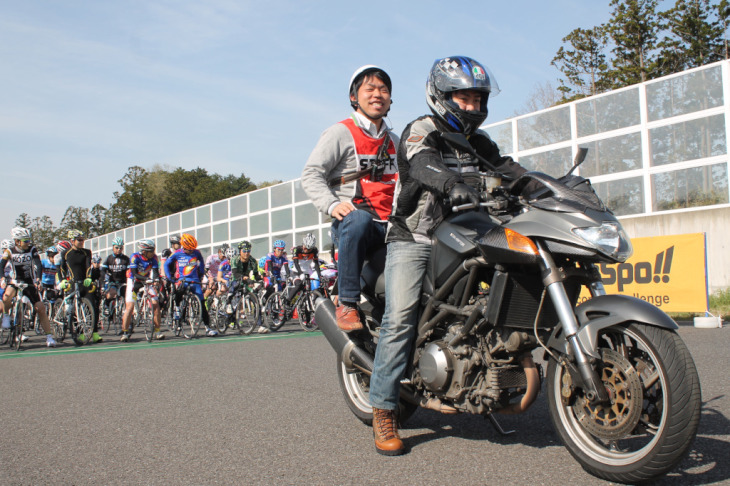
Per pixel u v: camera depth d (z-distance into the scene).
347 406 4.42
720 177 10.53
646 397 2.64
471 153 2.89
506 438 3.45
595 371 2.61
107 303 13.05
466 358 2.99
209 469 3.08
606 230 2.59
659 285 9.33
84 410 4.55
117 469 3.12
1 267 10.04
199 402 4.71
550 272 2.69
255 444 3.50
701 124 10.76
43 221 96.12
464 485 2.72
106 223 87.56
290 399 4.72
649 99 11.38
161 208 81.69
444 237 3.06
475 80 3.05
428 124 3.18
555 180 2.83
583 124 12.34
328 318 3.82
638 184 11.60
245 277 12.29
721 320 9.01
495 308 2.79
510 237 2.74
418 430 3.71
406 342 3.25
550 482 2.70
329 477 2.90
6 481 2.98
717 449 3.04
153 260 11.17
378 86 3.81
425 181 2.93
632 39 29.81
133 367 6.82
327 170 3.81
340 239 3.61
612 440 2.72
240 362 6.93
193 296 11.52
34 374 6.54
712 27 28.61
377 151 3.85
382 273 3.57
